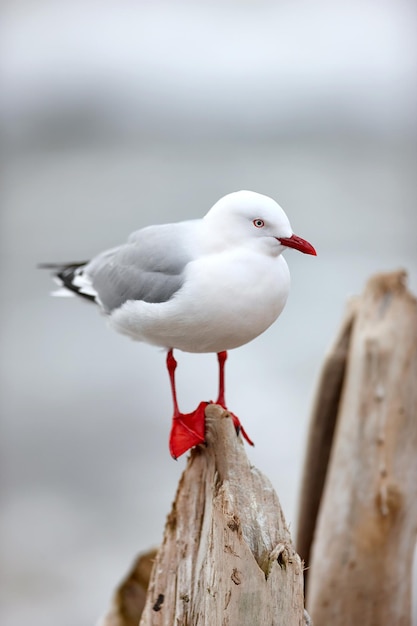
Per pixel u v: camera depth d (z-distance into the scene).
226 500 4.74
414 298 7.17
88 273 7.97
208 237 6.35
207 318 6.20
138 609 7.18
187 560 5.62
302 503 8.06
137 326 6.74
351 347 7.38
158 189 26.86
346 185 26.52
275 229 6.15
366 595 7.25
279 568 4.73
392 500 7.06
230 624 4.67
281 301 6.28
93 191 26.92
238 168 28.42
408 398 7.04
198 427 6.48
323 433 7.80
